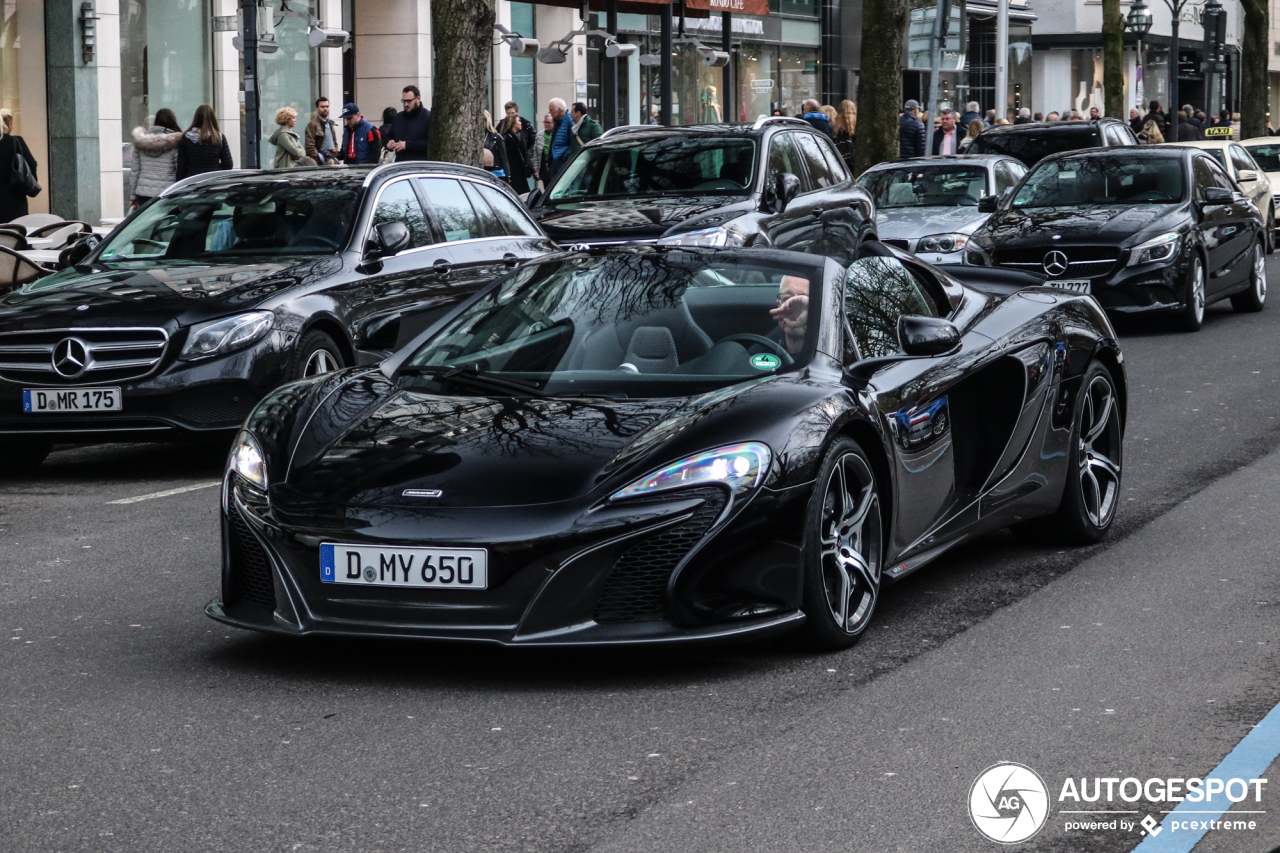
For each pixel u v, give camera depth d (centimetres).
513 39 2488
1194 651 558
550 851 384
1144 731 473
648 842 389
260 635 589
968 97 5056
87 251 1023
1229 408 1139
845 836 393
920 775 436
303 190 1036
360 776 437
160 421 887
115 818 407
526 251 1153
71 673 541
